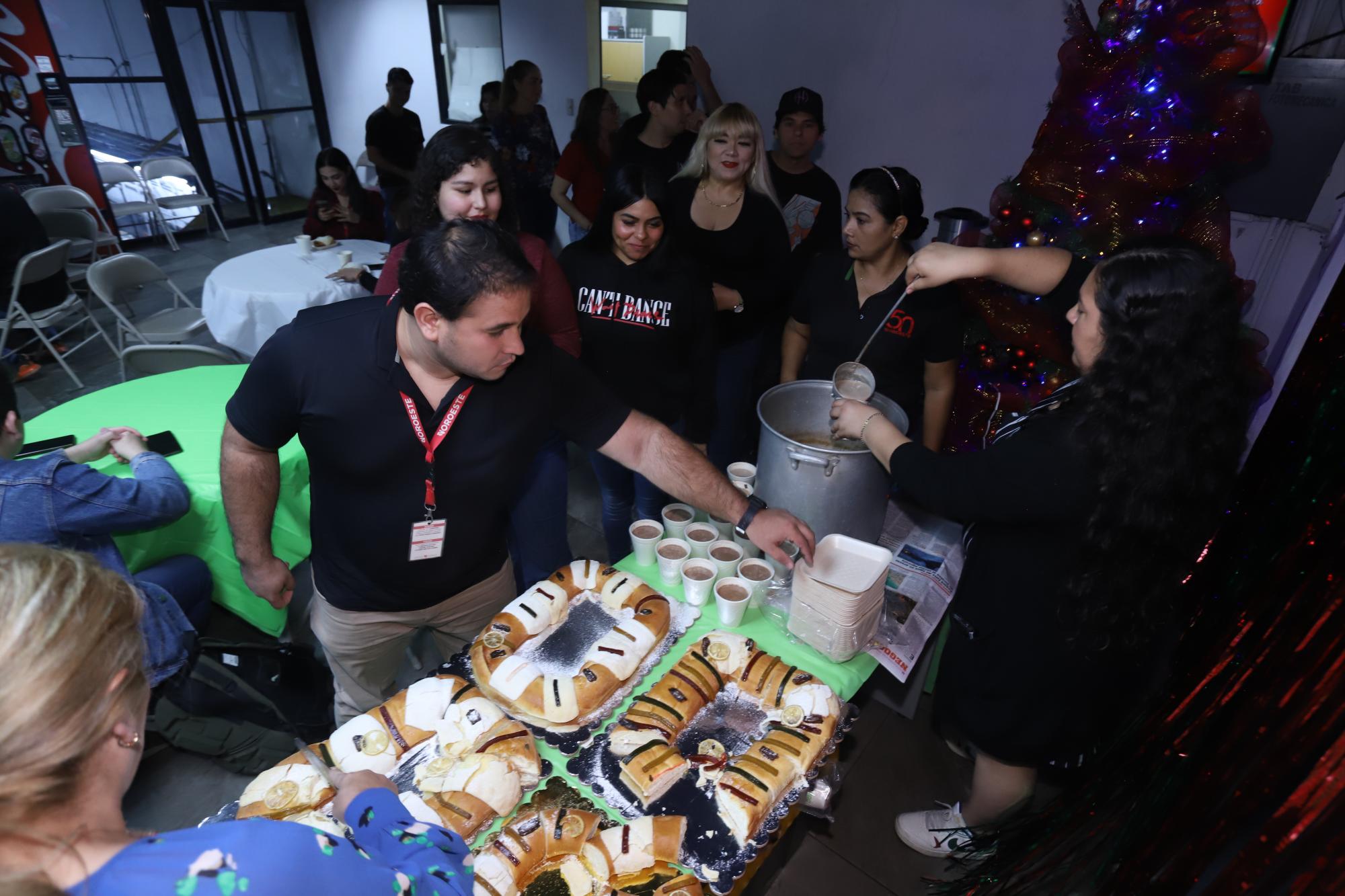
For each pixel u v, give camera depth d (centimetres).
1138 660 126
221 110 635
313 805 91
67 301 379
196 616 191
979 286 209
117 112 638
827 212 273
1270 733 78
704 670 116
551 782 102
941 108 308
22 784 44
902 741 198
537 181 417
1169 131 187
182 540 187
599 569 134
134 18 590
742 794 98
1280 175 220
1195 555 113
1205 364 99
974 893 135
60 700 44
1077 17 201
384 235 421
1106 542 109
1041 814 133
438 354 105
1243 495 125
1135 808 103
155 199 579
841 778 115
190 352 257
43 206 437
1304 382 119
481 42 541
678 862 92
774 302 249
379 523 125
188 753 183
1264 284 228
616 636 119
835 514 133
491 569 145
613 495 222
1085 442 106
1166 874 88
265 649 177
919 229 180
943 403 194
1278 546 103
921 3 297
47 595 46
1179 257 99
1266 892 68
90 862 47
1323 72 206
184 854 49
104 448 176
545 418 127
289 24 653
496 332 99
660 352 196
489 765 96
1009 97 291
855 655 126
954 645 142
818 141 346
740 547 144
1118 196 195
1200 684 101
